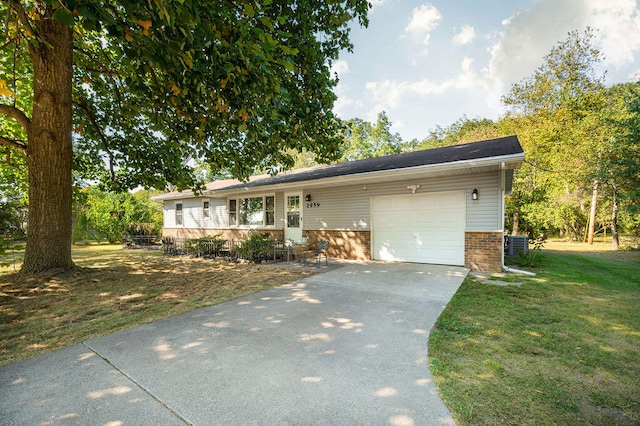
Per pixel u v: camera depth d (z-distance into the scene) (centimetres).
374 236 998
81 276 657
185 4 256
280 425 194
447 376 257
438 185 859
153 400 221
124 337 344
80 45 714
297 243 1057
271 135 553
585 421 200
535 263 907
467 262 807
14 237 457
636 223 1359
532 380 251
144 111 749
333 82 569
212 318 409
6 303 480
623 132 1183
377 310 443
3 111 615
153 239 1769
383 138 3181
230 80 355
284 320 401
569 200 1756
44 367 273
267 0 315
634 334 352
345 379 252
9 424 194
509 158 642
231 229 1451
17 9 326
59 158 645
